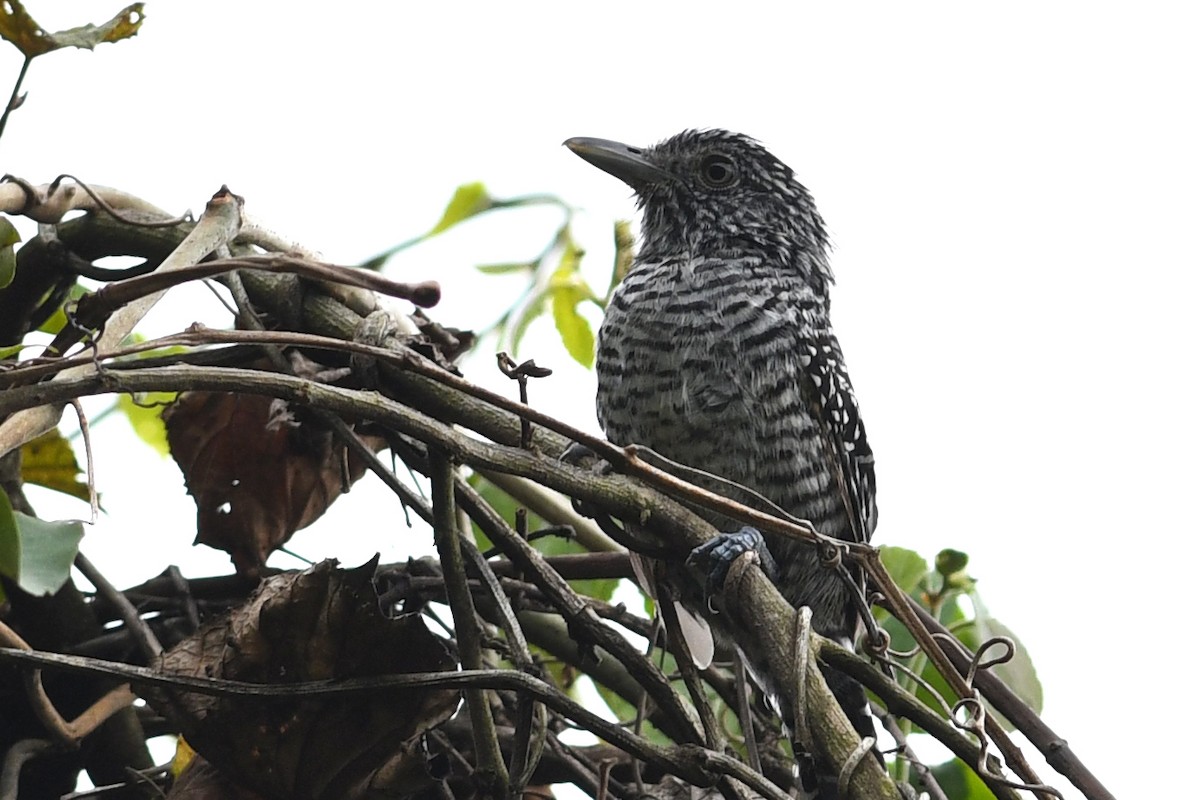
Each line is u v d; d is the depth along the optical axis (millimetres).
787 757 7824
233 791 6031
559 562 7406
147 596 7223
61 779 6898
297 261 5273
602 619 7102
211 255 6828
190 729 5816
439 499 6289
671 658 8336
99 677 5633
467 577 7035
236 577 7332
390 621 5812
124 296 5469
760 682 7188
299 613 5773
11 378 5164
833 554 5977
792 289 8664
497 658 7906
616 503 6133
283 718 5832
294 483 7340
